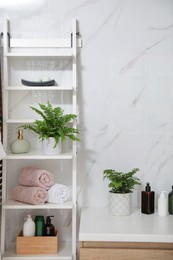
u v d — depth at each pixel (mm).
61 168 2562
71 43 2506
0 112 2428
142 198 2426
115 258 2062
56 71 2547
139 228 2129
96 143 2555
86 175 2557
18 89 2379
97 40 2539
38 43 2510
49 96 2559
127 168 2549
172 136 2535
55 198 2348
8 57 2523
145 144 2549
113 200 2367
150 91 2537
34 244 2330
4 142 2398
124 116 2549
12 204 2342
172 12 2520
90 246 2090
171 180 2541
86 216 2357
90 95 2547
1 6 2529
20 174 2441
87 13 2533
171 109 2533
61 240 2559
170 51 2523
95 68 2543
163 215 2361
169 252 2041
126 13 2529
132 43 2535
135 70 2539
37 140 2557
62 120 2346
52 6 2535
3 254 2338
